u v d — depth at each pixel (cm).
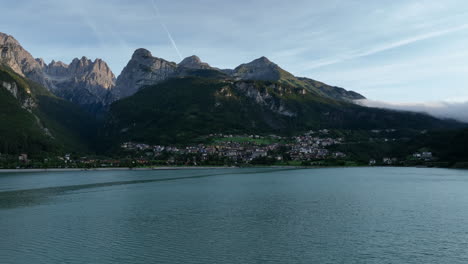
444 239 7006
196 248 6425
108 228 7856
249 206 10694
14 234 7369
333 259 5875
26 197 12812
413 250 6334
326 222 8438
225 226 8038
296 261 5778
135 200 12031
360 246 6550
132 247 6475
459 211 9800
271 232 7506
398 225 8144
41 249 6369
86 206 10788
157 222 8456
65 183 18075
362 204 11000
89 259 5853
